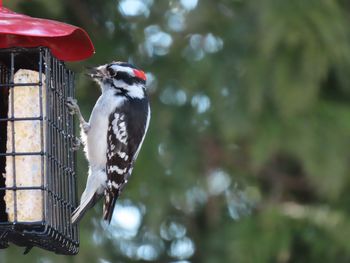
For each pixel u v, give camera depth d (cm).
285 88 1499
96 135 1077
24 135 959
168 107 1622
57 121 1001
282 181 1723
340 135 1542
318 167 1529
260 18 1502
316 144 1533
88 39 962
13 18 934
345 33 1536
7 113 982
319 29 1488
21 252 1416
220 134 1611
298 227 1608
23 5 1487
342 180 1539
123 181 1088
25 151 958
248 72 1531
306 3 1502
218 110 1566
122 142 1086
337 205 1630
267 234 1588
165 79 1639
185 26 1620
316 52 1491
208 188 1639
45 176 950
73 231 1028
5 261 1409
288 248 1576
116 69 1113
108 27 1639
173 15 1639
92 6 1623
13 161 955
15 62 992
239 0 1619
